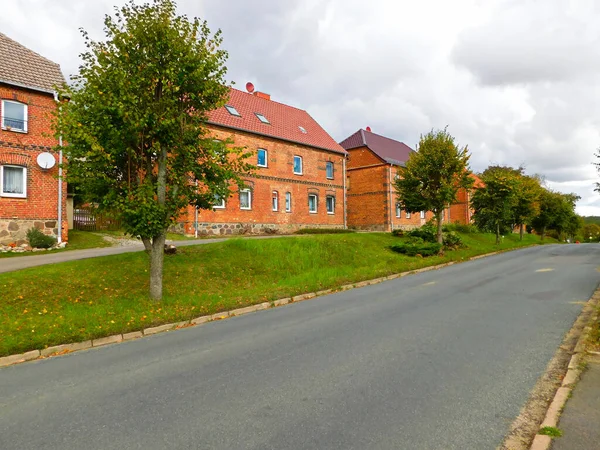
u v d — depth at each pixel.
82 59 8.97
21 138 16.80
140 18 9.15
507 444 3.38
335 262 16.33
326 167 33.16
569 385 4.37
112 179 9.13
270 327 7.62
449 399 4.24
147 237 9.41
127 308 8.91
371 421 3.80
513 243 32.09
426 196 22.08
